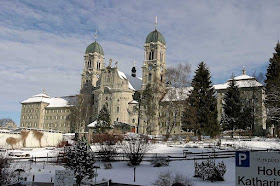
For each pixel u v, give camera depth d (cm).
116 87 11406
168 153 4281
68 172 2044
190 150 4691
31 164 3931
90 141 6244
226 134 7394
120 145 4897
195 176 2892
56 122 14325
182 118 6938
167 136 6912
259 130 7869
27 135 7119
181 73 7144
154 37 11762
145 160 3822
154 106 8650
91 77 13375
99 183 2536
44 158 4575
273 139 5825
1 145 6316
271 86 5603
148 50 11750
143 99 8938
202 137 6894
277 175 893
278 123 5578
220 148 4756
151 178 2888
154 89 8938
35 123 14750
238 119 6694
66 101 14600
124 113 10969
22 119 15212
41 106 14750
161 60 11744
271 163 905
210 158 3653
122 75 11831
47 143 7712
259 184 915
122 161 4016
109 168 3572
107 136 5756
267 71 6378
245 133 7125
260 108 7438
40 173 3259
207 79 6769
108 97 11519
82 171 2347
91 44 14012
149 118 8406
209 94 6619
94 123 10031
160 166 3538
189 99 6731
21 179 2778
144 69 11556
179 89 7125
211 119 6347
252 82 8069
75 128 11525
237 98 6925
